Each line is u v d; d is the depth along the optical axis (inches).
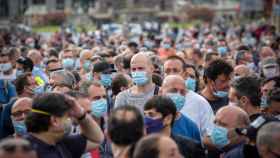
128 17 4859.7
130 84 648.4
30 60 812.0
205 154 448.8
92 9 4980.3
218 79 570.6
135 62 549.0
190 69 681.0
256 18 4323.3
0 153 296.2
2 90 692.7
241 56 1005.2
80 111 394.0
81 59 980.6
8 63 892.6
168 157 305.3
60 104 378.6
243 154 404.2
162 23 4584.2
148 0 5187.0
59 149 384.8
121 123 341.4
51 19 4367.6
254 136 401.1
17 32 3014.3
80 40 1955.0
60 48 1708.9
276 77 559.2
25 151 300.7
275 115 484.4
